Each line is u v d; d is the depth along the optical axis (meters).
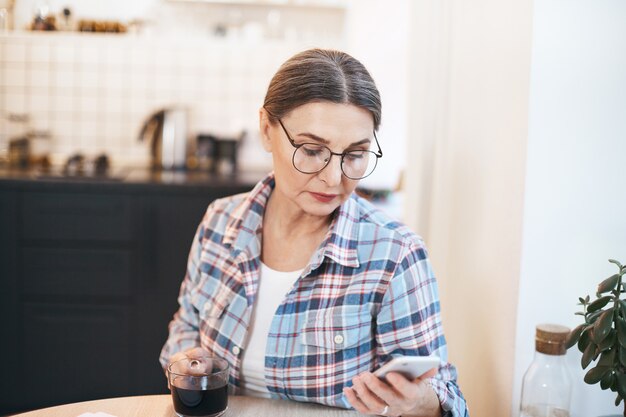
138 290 3.47
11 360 3.46
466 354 1.98
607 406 1.72
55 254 3.43
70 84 4.05
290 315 1.53
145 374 3.51
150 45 4.02
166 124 3.98
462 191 2.03
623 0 1.61
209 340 1.62
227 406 1.46
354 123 1.38
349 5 4.00
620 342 1.39
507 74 1.74
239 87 4.14
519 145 1.68
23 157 3.93
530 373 1.58
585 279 1.68
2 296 3.43
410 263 1.50
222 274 1.64
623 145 1.65
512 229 1.71
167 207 3.46
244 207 1.65
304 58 1.42
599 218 1.67
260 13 4.18
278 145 1.45
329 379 1.50
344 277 1.52
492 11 1.83
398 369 1.23
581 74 1.63
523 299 1.69
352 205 1.57
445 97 2.18
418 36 2.31
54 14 3.97
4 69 4.00
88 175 3.58
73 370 3.49
